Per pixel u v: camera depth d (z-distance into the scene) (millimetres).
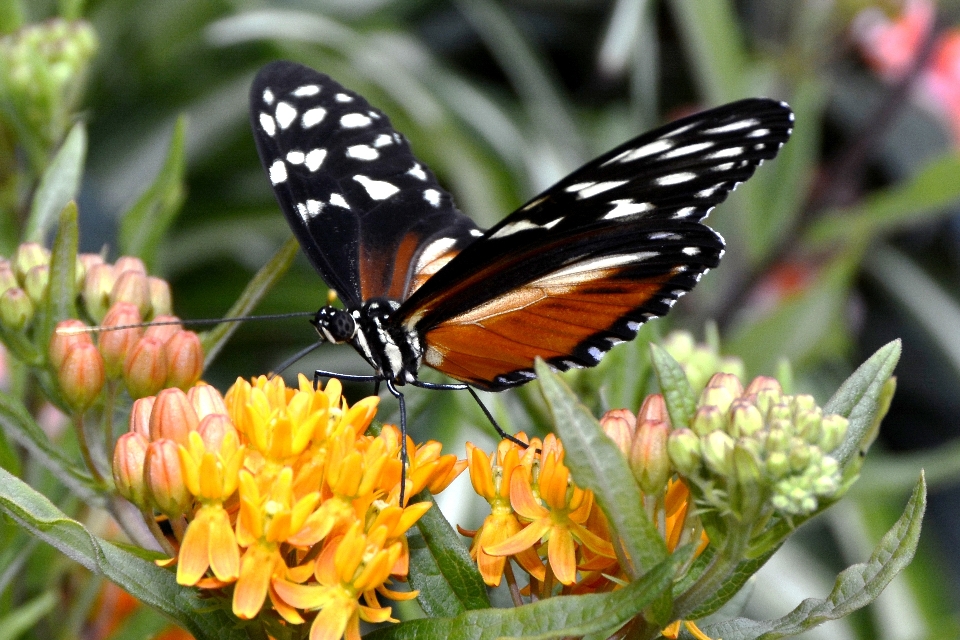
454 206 565
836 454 517
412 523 516
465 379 551
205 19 741
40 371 541
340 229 557
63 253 538
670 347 568
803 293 625
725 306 661
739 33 788
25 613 549
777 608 625
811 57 670
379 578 513
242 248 712
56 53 575
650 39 717
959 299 758
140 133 726
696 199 529
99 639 572
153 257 570
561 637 507
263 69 557
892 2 643
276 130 554
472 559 522
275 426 515
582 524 521
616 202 533
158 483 514
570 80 859
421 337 544
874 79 822
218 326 548
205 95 736
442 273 540
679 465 510
